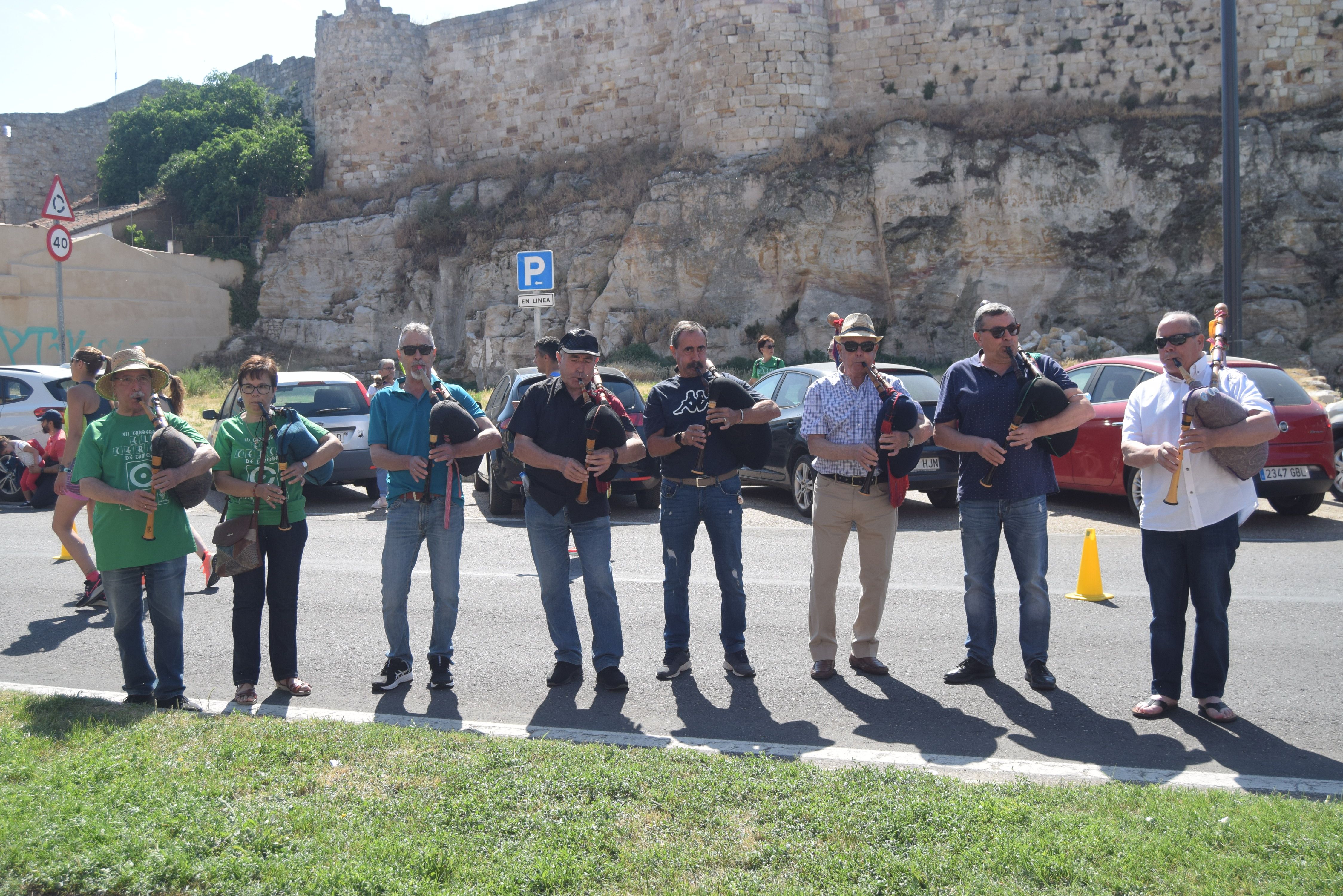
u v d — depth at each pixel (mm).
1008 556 9164
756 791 3740
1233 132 14367
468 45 32250
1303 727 4754
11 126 39906
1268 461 9789
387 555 5594
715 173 24672
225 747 4211
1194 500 4824
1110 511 11094
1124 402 10562
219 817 3496
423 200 30625
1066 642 6309
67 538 7703
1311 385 14164
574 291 26641
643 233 25047
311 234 31016
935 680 5602
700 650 6289
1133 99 23484
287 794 3770
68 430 7582
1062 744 4594
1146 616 6914
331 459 5660
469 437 5543
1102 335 22000
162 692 5164
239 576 5402
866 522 5602
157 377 5262
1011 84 24312
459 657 6219
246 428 5477
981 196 22750
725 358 23953
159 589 5141
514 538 10469
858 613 6246
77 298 27094
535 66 31391
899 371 11695
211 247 31516
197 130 34719
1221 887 2943
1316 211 21297
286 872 3129
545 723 4980
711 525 5707
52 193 17547
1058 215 22453
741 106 24797
